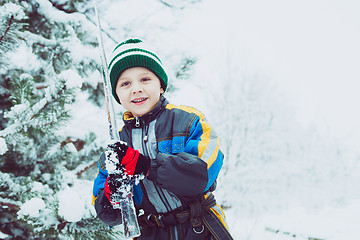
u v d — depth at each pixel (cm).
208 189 130
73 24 296
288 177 705
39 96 288
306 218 520
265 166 700
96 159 297
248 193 640
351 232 389
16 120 212
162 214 128
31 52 285
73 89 212
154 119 131
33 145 266
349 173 723
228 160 702
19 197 222
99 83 326
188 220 124
